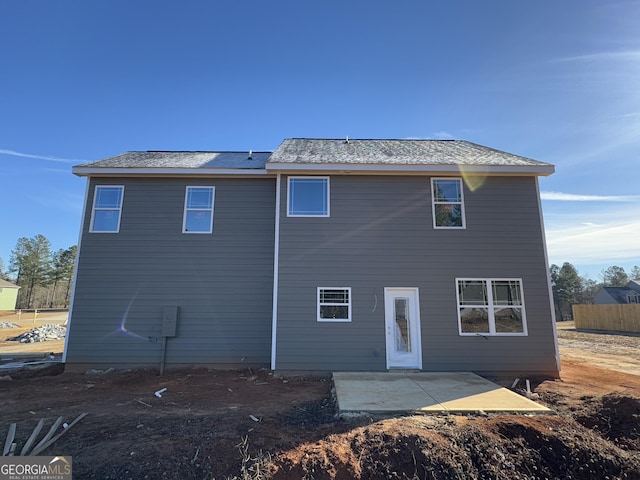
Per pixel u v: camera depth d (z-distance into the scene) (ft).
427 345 29.32
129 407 20.63
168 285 32.83
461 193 31.96
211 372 30.66
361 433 15.89
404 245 31.01
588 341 61.67
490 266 30.60
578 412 19.31
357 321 29.78
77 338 31.58
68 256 192.34
